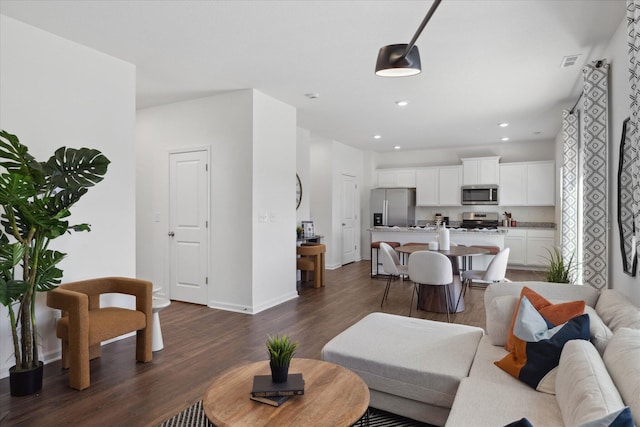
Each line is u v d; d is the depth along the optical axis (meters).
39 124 2.94
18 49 2.82
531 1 2.52
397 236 6.66
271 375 1.75
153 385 2.61
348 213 8.42
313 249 5.76
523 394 1.75
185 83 4.19
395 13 2.69
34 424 2.13
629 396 1.25
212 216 4.68
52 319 3.02
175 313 4.40
